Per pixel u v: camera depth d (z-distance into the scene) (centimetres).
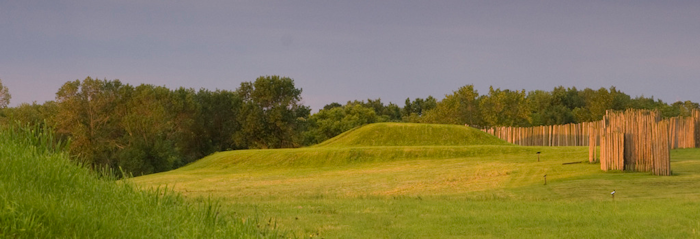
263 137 9494
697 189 2638
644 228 1684
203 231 721
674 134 4969
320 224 1838
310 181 4006
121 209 676
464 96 10856
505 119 10650
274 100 9812
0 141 701
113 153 7700
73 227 555
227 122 10100
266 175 4647
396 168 4791
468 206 2328
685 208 2056
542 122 12838
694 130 4912
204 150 9975
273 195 3180
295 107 9869
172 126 8894
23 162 649
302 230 1680
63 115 7562
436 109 11338
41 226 530
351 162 5506
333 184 3750
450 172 4081
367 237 1622
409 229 1775
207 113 10031
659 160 3178
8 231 501
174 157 7800
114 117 8056
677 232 1597
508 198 2630
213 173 5088
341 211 2192
